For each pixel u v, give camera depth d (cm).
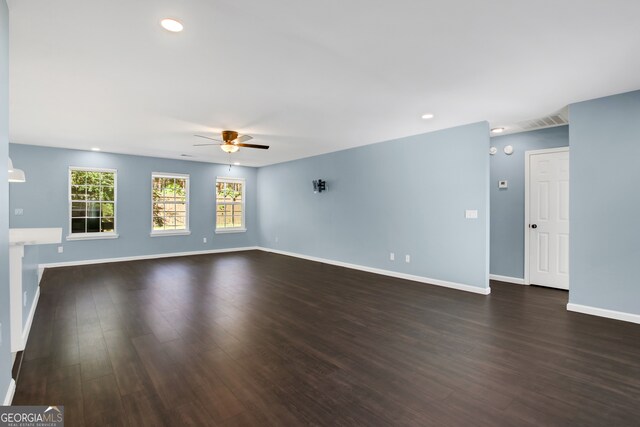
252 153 691
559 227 465
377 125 459
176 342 285
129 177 699
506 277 514
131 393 206
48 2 184
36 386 213
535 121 438
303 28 216
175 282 508
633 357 256
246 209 899
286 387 215
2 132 173
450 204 473
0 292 169
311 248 732
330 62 266
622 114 333
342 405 195
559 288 464
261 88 321
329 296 432
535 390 211
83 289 462
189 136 525
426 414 187
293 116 415
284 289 468
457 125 459
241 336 299
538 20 205
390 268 558
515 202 504
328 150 655
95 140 556
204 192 817
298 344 282
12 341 243
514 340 290
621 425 177
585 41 230
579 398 202
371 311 371
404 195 534
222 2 186
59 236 310
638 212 325
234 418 183
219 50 245
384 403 197
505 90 326
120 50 245
